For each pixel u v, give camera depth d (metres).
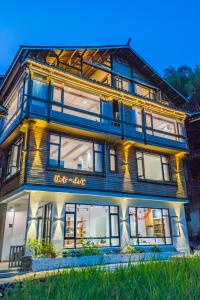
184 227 17.33
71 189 13.40
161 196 16.72
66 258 11.20
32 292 1.96
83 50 16.58
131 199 15.71
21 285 2.26
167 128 20.03
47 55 15.27
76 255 12.38
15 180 13.68
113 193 14.74
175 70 37.81
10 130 14.58
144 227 18.25
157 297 1.69
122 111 16.70
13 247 12.52
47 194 13.00
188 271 2.55
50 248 11.82
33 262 10.62
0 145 16.45
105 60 18.25
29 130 13.17
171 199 17.14
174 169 18.41
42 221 13.80
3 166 16.34
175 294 1.74
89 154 16.67
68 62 16.42
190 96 30.69
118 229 14.70
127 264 2.81
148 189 16.41
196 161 24.03
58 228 12.74
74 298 1.74
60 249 12.41
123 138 15.67
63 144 15.70
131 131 16.36
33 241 11.77
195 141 24.38
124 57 19.47
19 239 15.03
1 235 14.84
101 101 16.14
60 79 14.41
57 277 2.28
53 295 1.90
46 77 14.12
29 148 12.87
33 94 13.41
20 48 14.02
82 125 14.30
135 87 19.41
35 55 14.74
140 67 20.06
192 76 32.88
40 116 13.02
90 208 16.44
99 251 12.77
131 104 17.31
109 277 2.25
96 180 14.53
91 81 15.16
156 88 20.62
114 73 18.08
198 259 3.12
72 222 14.80
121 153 16.17
